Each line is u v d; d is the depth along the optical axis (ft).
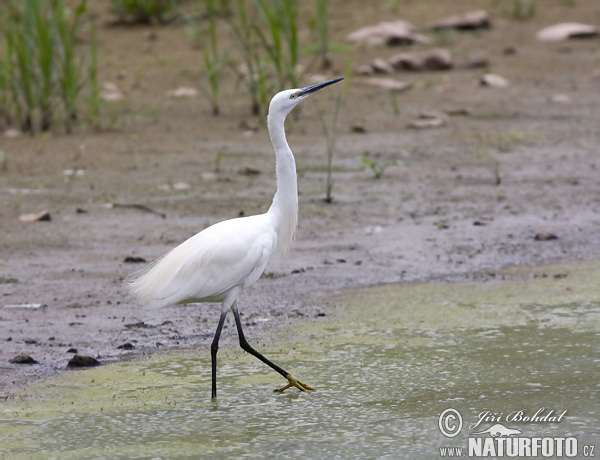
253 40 91.97
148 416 27.58
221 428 26.68
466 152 64.44
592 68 89.10
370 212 51.39
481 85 84.33
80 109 76.79
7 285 39.73
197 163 61.16
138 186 55.72
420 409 27.76
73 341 33.91
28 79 67.51
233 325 36.09
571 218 50.08
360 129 70.28
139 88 83.10
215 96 75.05
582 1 112.98
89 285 39.99
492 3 115.03
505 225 49.06
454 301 38.37
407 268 42.83
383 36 97.45
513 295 38.96
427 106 77.61
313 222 49.62
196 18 101.55
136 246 44.88
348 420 27.12
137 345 33.83
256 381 30.55
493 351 32.53
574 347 32.68
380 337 34.32
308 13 107.86
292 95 31.76
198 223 48.32
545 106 77.05
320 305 38.19
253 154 63.62
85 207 51.55
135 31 100.89
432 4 113.29
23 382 30.22
